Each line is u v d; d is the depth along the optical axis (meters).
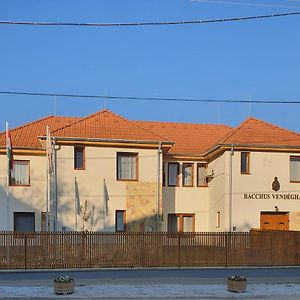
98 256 27.00
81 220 32.56
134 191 33.66
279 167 34.78
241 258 28.31
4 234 26.19
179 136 40.16
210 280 21.44
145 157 34.06
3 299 16.08
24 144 34.03
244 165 34.44
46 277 22.50
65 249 26.72
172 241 27.70
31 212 33.53
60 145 32.72
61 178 32.59
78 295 16.91
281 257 28.81
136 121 41.66
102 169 33.28
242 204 34.00
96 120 35.25
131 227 33.31
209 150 36.06
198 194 37.25
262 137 35.22
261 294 17.64
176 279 21.72
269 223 34.41
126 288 18.58
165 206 36.41
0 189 33.41
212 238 28.11
